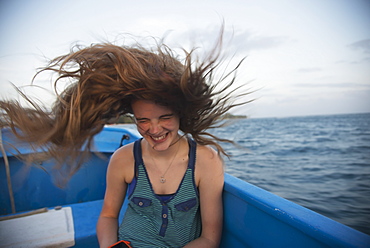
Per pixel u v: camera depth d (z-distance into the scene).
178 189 1.08
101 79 0.86
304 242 0.80
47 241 1.48
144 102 0.90
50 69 0.93
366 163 10.28
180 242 1.09
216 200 1.12
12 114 0.93
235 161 10.48
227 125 1.10
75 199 2.17
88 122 0.92
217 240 1.11
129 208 1.19
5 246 1.42
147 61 0.89
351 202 5.53
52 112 0.96
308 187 7.02
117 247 1.00
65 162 1.01
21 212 2.01
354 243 0.67
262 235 0.97
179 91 0.88
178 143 1.11
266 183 7.53
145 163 1.11
